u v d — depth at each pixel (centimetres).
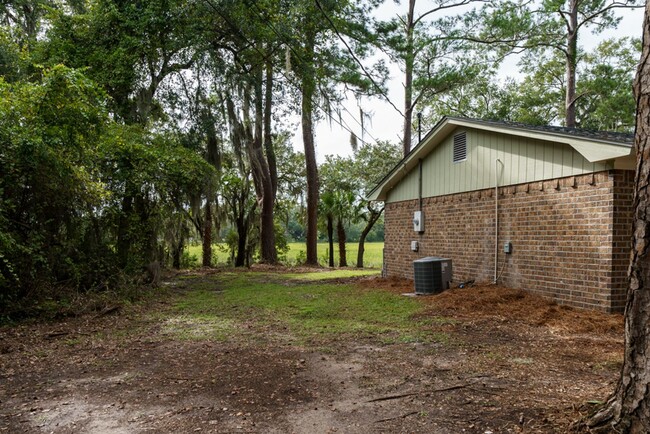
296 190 2912
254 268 2053
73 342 579
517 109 2758
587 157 682
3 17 1766
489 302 787
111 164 1097
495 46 2216
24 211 786
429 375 419
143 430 303
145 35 1501
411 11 2183
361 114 1464
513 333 602
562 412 314
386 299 920
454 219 1061
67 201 846
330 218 2550
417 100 2208
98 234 1021
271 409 339
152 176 1170
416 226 1194
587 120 2650
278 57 1773
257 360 482
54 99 792
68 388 396
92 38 1502
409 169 1248
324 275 1641
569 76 2153
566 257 752
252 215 2375
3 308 707
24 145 700
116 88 1459
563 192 761
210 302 940
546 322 659
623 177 679
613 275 675
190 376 428
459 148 1045
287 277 1563
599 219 695
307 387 390
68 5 1722
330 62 1460
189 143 1639
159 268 1225
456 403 343
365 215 2583
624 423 243
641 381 235
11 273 706
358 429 300
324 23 1584
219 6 1527
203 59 1605
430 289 956
